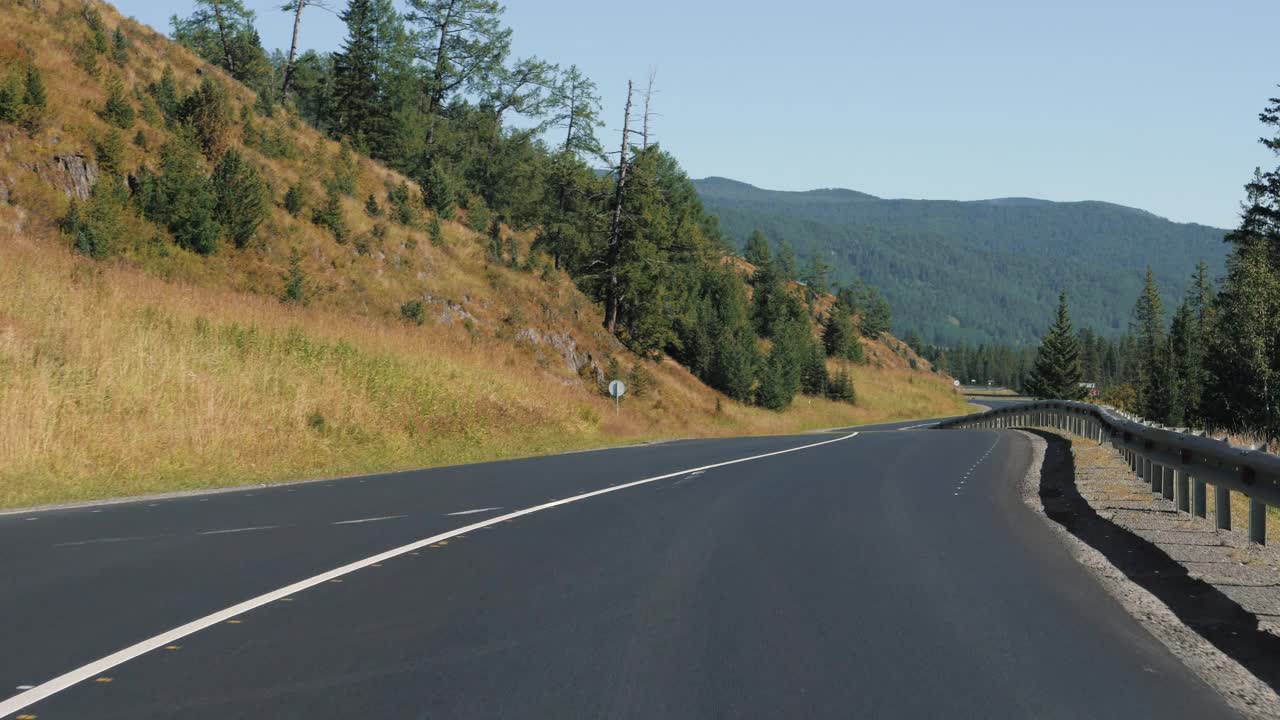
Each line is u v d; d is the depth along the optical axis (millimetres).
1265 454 9430
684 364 77188
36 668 5184
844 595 7371
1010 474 18016
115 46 41062
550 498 13406
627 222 62875
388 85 76688
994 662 5613
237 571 7949
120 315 25156
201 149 39219
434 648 5711
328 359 27109
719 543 9672
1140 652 5910
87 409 17891
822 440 31359
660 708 4688
